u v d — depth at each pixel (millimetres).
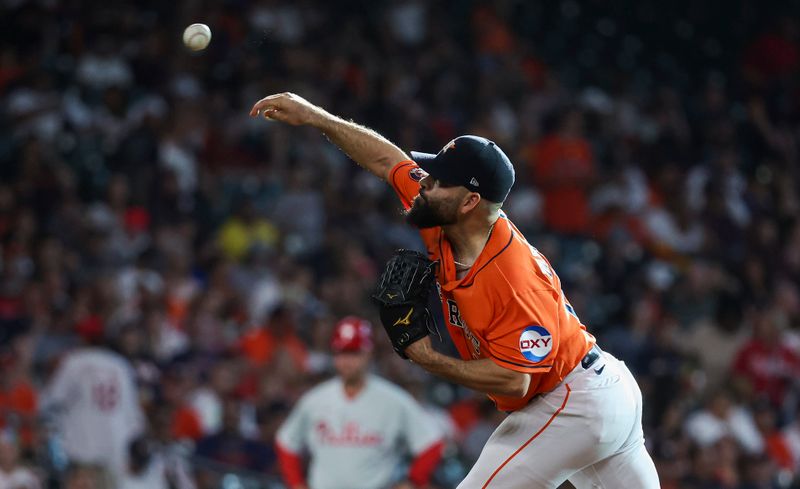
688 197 60125
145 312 40656
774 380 47562
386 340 43000
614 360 19531
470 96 61750
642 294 50844
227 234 48812
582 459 18719
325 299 46094
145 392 37594
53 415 35938
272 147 53125
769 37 73688
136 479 35188
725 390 43969
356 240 50469
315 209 51000
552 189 57094
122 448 35844
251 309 44875
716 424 42781
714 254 58000
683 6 77938
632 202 58156
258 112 19578
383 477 32250
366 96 58438
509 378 17688
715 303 50938
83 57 53469
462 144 17578
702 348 48094
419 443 32219
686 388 44281
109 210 46969
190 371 39031
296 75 57062
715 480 40719
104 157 49469
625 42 75125
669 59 75438
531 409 18781
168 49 55688
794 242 58875
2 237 43781
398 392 32562
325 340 42875
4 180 47438
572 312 19000
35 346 39219
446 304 18656
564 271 53156
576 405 18531
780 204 63125
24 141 47781
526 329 17625
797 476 45219
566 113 58844
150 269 44812
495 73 62969
